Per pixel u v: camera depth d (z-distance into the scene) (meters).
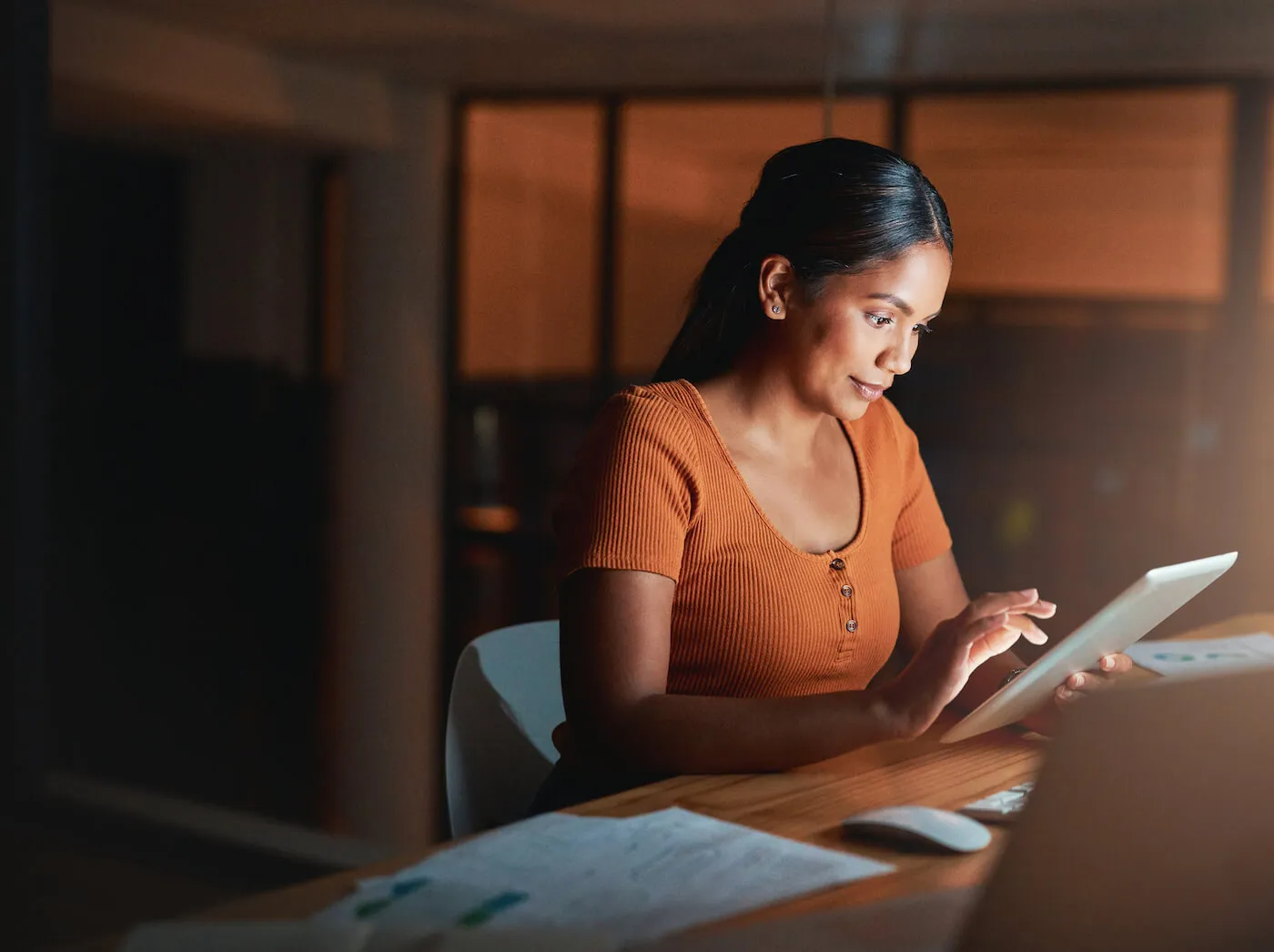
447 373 4.36
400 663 4.53
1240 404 3.54
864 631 1.44
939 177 3.69
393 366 4.45
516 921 0.79
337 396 4.83
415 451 4.43
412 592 4.49
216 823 3.34
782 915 0.83
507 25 3.77
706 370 1.47
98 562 5.77
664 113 3.92
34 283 3.18
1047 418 3.69
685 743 1.18
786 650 1.38
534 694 1.55
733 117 3.85
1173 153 3.51
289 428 5.09
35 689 3.24
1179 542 3.62
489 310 4.27
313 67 4.19
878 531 1.52
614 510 1.30
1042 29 3.40
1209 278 3.53
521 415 4.24
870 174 1.34
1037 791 0.64
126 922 2.69
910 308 1.36
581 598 1.28
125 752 4.16
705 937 0.76
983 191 3.67
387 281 4.43
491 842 0.94
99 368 5.83
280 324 5.10
